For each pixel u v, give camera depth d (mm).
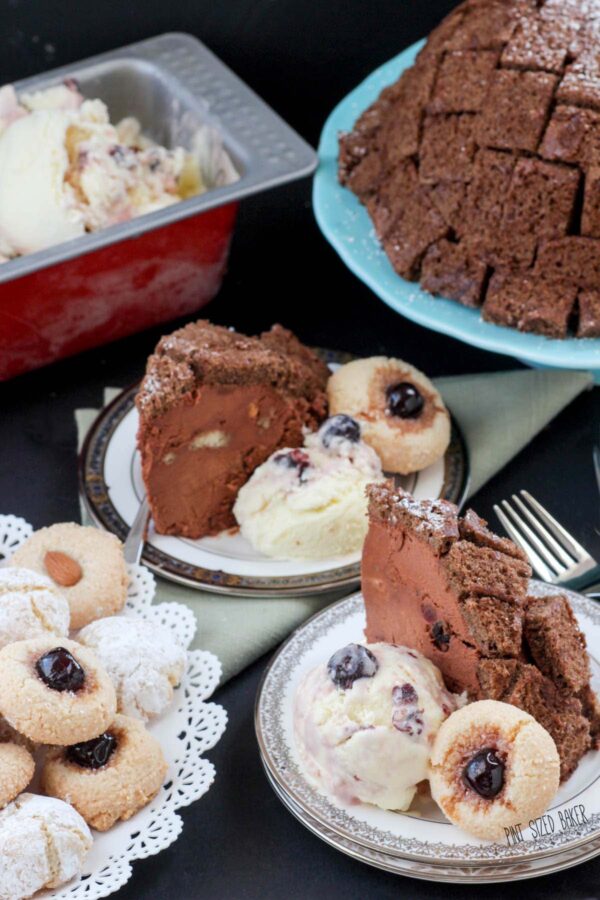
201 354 1023
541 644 914
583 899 876
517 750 868
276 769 903
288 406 1050
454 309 1098
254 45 1312
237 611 1005
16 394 1155
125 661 944
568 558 1024
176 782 921
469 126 1084
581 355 1062
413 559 919
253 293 1219
